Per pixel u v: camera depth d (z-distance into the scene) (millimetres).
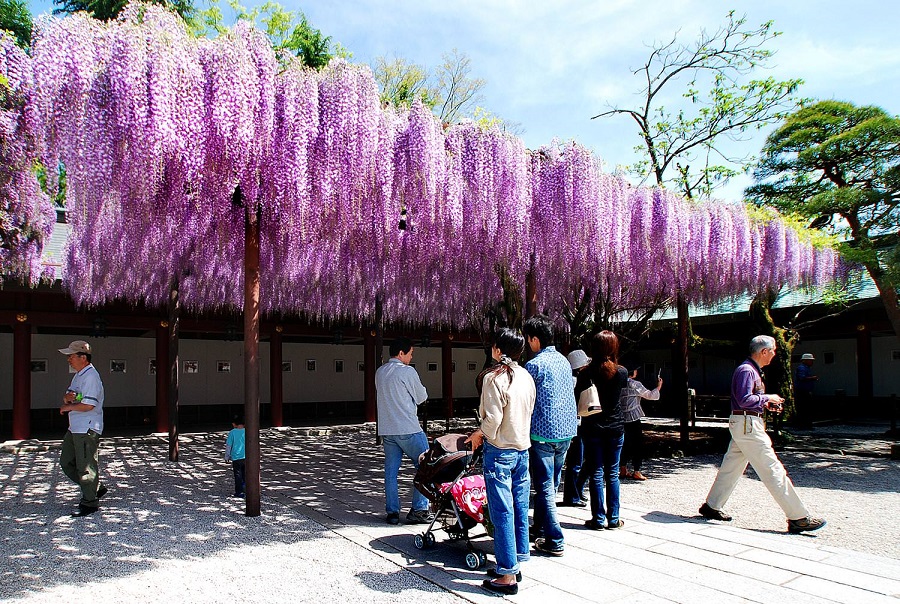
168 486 6141
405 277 7641
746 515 4699
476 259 6445
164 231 6352
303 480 6484
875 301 10938
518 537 3141
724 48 10578
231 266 8484
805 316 12461
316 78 4613
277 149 4332
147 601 2879
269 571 3320
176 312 8359
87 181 3834
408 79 18891
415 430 4375
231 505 5129
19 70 3727
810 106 9789
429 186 5039
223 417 14328
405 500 5375
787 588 3027
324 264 7496
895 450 7863
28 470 7426
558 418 3588
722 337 12750
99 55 3764
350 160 4594
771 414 9008
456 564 3424
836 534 4180
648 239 6883
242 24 4266
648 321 9930
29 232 6176
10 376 12297
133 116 3707
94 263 8297
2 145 3879
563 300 8305
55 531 4234
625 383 4254
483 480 3572
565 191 5840
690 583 3100
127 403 13352
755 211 8625
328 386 15922
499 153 5496
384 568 3363
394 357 4508
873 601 2848
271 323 12188
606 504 4281
